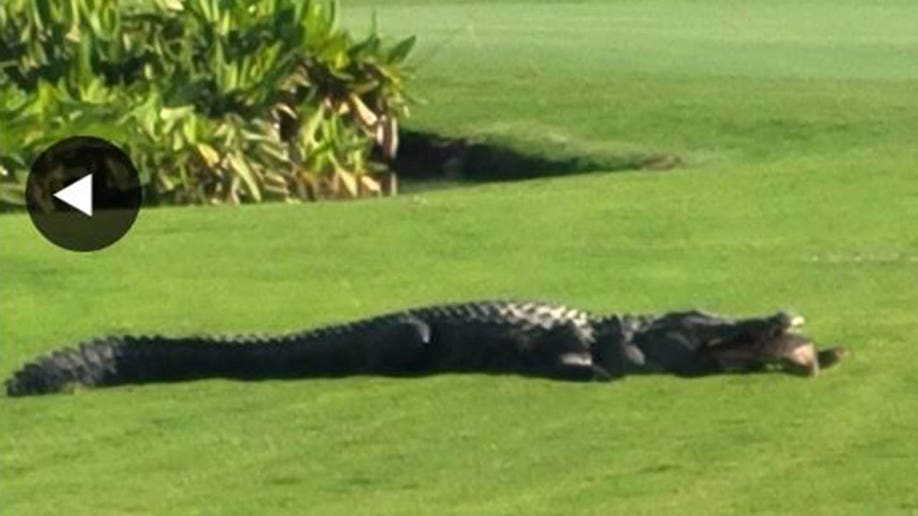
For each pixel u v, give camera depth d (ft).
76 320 69.87
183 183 96.89
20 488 52.80
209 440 56.54
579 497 51.44
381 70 109.70
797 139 110.22
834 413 58.13
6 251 79.41
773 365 62.13
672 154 108.47
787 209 88.28
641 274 75.92
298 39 107.45
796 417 57.88
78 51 102.99
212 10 106.42
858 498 51.21
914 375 61.62
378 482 52.95
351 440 56.39
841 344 64.75
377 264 78.28
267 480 53.21
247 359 62.80
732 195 91.66
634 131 112.47
